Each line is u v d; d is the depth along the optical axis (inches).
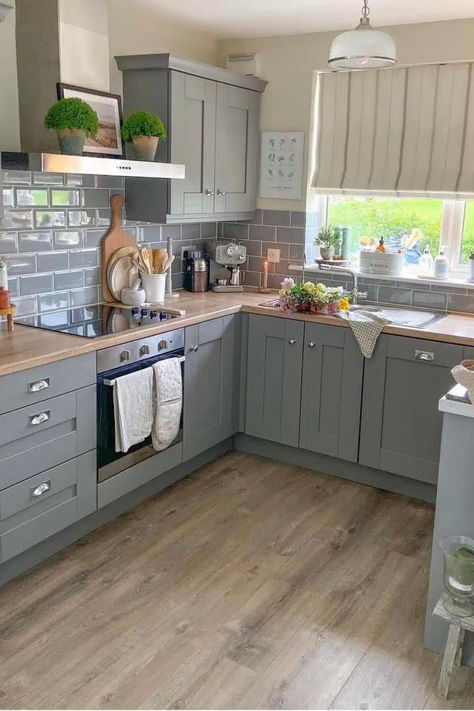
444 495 92.4
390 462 145.6
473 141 151.3
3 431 103.4
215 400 155.6
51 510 115.3
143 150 139.1
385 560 122.3
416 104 156.3
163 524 132.5
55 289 141.8
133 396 126.8
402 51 154.2
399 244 169.9
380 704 88.4
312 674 93.5
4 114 127.5
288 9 144.7
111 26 144.8
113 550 122.9
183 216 153.6
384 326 140.4
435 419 138.6
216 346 153.1
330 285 172.7
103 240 151.1
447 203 160.9
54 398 111.7
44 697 87.7
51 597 108.7
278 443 163.5
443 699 89.7
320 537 129.6
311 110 167.8
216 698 88.6
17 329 127.1
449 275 162.9
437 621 97.3
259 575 116.6
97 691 89.0
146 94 146.4
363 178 165.8
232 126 164.7
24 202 132.0
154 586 112.5
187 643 99.0
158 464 139.5
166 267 156.6
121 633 100.6
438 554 94.8
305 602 109.5
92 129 123.4
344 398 148.6
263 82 171.0
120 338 123.8
